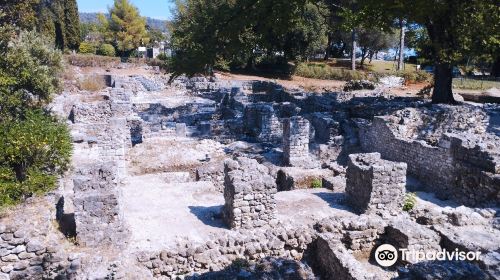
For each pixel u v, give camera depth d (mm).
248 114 26906
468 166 16422
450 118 22953
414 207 14305
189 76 28000
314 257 12203
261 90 47219
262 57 60500
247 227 12133
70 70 46219
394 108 24906
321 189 16297
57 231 11164
